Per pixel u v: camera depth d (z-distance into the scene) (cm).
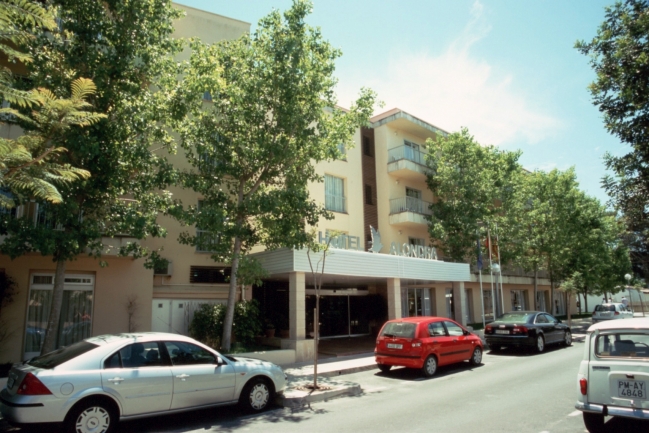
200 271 1606
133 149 1080
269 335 1633
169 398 720
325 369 1278
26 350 1254
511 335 1633
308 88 1317
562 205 2602
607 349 638
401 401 914
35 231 926
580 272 2886
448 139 2527
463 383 1091
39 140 548
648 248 1773
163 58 1191
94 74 1016
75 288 1336
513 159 2669
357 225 2350
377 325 2325
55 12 953
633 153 897
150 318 1410
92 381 656
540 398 903
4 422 737
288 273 1521
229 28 1838
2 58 1220
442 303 2689
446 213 2458
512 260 2702
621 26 897
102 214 1095
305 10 1308
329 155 1419
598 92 912
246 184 1447
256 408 833
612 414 605
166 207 1226
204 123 1359
